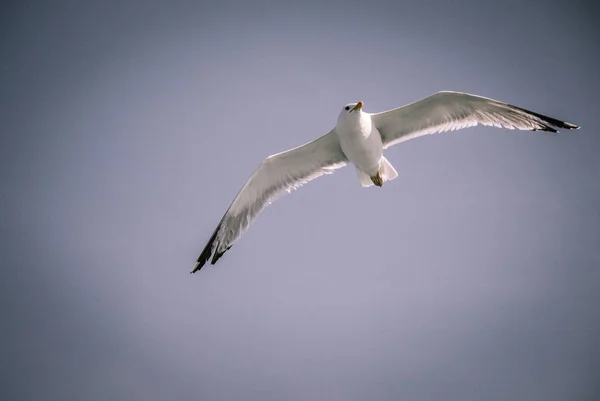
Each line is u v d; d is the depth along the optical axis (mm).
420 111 8680
